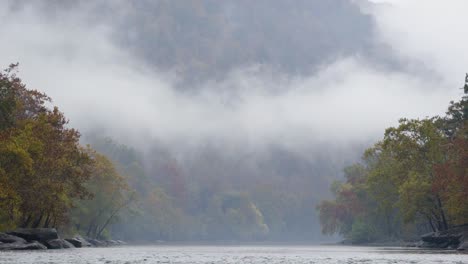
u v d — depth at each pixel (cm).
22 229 7338
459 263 4622
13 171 6656
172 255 6838
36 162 7281
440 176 8950
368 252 8238
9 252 5928
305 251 9306
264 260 5550
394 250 8956
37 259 4750
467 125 9388
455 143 9056
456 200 8381
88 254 6238
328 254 7469
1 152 6353
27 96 8144
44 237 7362
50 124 8100
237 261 5297
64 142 8212
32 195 7362
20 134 6944
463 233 8612
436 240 9269
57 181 7725
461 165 8450
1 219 7975
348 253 7875
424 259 5434
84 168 8856
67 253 6244
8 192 6469
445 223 9650
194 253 7825
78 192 8519
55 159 7675
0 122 6719
